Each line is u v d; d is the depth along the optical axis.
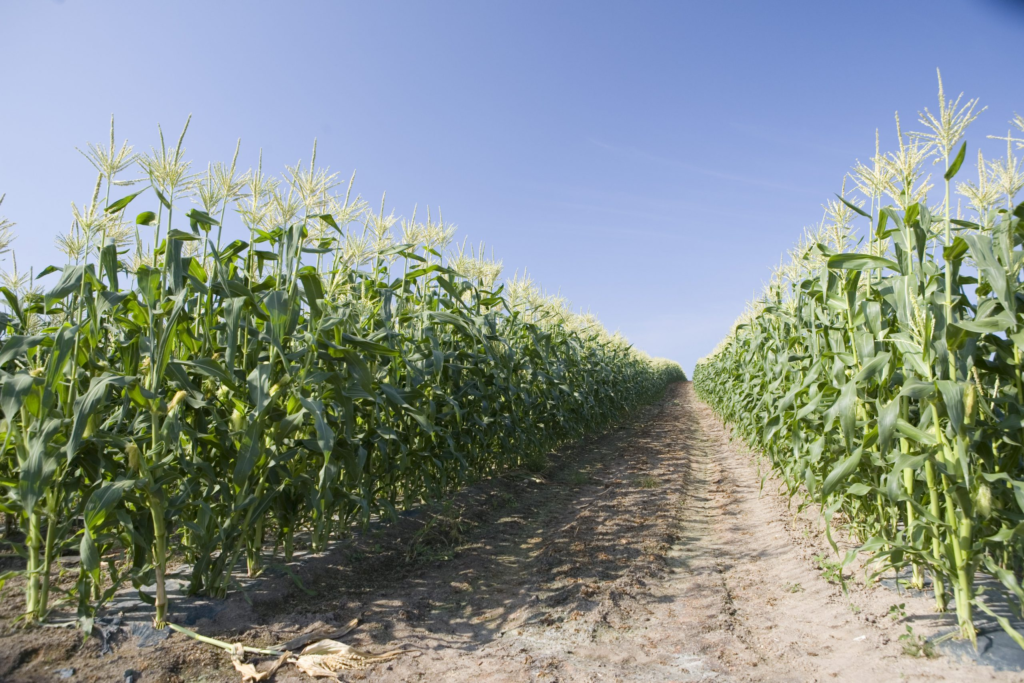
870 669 3.34
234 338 3.62
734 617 4.34
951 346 3.49
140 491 3.45
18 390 3.11
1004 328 3.20
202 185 4.07
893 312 4.34
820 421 5.55
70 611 3.62
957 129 3.48
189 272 4.03
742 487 8.86
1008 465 3.65
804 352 6.68
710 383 21.86
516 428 8.32
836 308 4.95
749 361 10.68
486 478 8.59
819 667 3.46
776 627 4.13
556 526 6.77
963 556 3.34
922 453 3.62
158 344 3.52
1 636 3.27
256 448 3.68
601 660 3.67
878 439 3.65
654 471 10.09
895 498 3.45
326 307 4.76
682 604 4.62
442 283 6.08
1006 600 3.68
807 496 6.13
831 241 6.30
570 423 11.45
